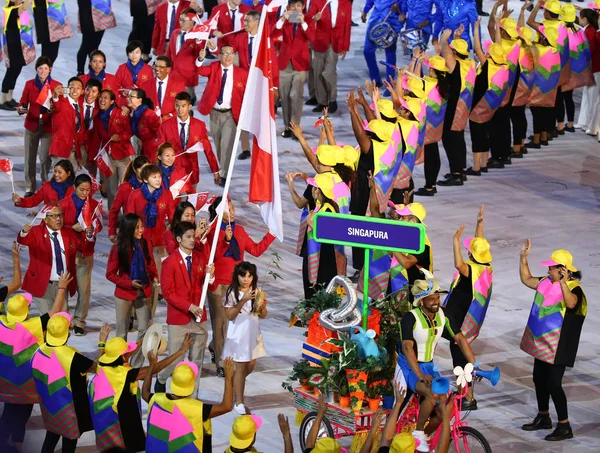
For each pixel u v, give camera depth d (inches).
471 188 2250.2
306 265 1595.7
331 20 2495.1
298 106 2413.9
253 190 1407.5
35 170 2133.4
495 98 2237.9
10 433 1161.4
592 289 1786.4
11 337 1120.2
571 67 2491.4
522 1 3545.8
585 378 1498.5
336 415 1169.4
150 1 2719.0
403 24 2652.6
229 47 2106.3
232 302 1327.5
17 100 2625.5
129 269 1408.7
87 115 2016.5
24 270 1786.4
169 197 1617.9
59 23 2674.7
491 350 1576.0
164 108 2084.2
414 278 1448.1
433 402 1113.4
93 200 1603.1
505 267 1871.3
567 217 2111.2
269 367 1494.8
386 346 1211.2
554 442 1302.9
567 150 2504.9
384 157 1667.1
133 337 1573.6
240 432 920.3
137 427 1045.8
